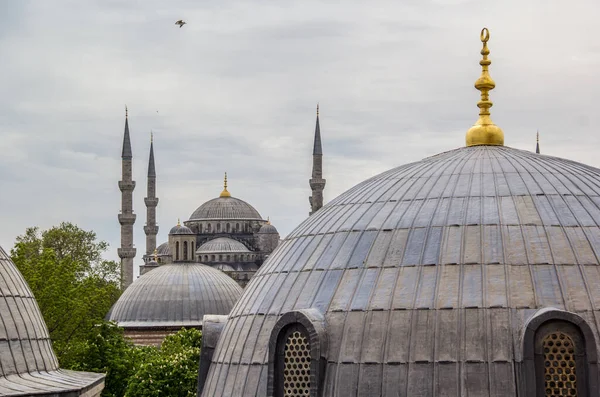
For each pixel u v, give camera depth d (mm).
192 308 130750
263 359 35719
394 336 33281
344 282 35219
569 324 31906
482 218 35250
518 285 33250
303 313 34375
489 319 32688
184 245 149250
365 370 33125
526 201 35812
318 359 33656
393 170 40750
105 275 145875
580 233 34562
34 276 91562
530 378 31703
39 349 47281
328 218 38688
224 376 36781
